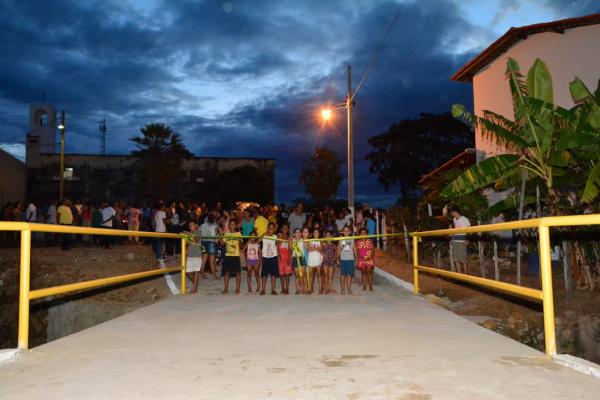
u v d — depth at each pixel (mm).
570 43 16062
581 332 9086
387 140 45125
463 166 22141
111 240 21109
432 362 4426
